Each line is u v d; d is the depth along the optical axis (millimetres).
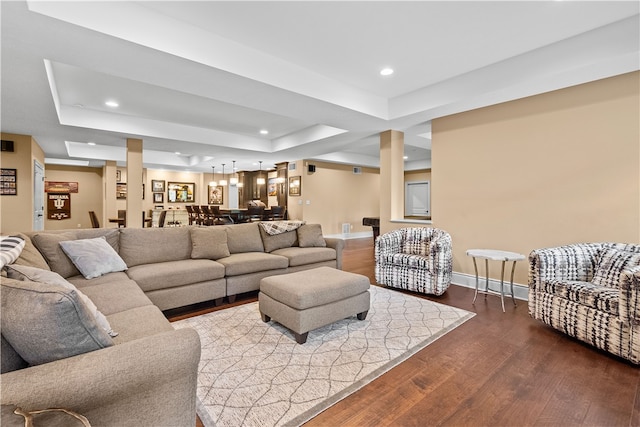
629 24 2486
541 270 2686
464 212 4117
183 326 2736
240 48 2902
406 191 10055
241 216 8203
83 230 3006
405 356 2229
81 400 941
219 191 12070
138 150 5668
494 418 1602
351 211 9391
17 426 732
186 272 2992
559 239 3312
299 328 2367
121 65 2711
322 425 1552
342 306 2635
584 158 3141
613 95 2965
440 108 3889
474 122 3994
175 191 11336
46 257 2561
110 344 1158
